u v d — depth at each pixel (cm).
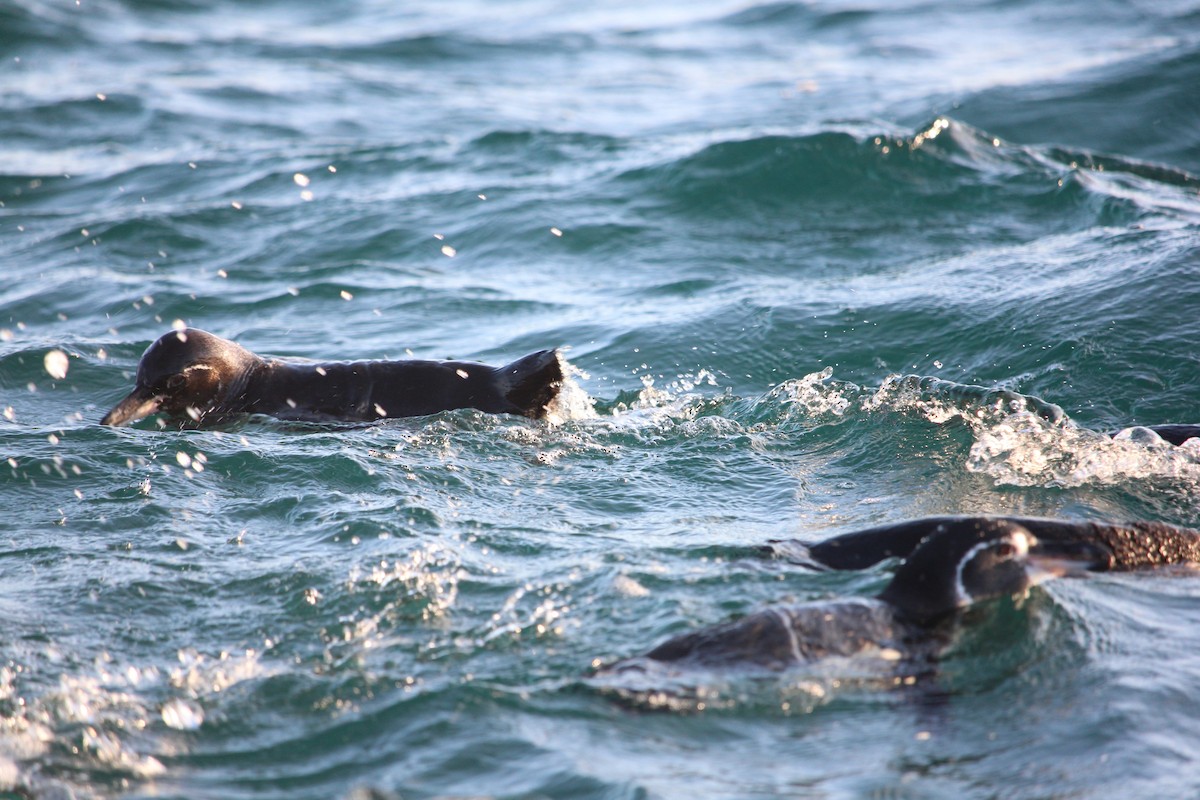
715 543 1961
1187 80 5966
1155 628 1616
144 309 3672
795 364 3089
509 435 2506
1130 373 2806
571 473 2345
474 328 3512
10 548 1994
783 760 1352
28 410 2839
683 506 2189
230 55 8350
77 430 2547
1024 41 7912
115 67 7819
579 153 5275
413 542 1966
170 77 7450
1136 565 1795
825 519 2108
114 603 1786
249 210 4719
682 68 8025
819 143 4681
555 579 1828
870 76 7219
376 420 2598
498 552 1948
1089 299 3172
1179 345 2894
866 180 4519
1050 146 4975
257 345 3359
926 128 4784
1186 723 1401
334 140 5931
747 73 7694
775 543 1939
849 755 1357
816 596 1731
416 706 1493
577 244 4209
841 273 3766
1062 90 5991
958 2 9375
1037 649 1551
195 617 1750
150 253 4269
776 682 1495
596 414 2766
